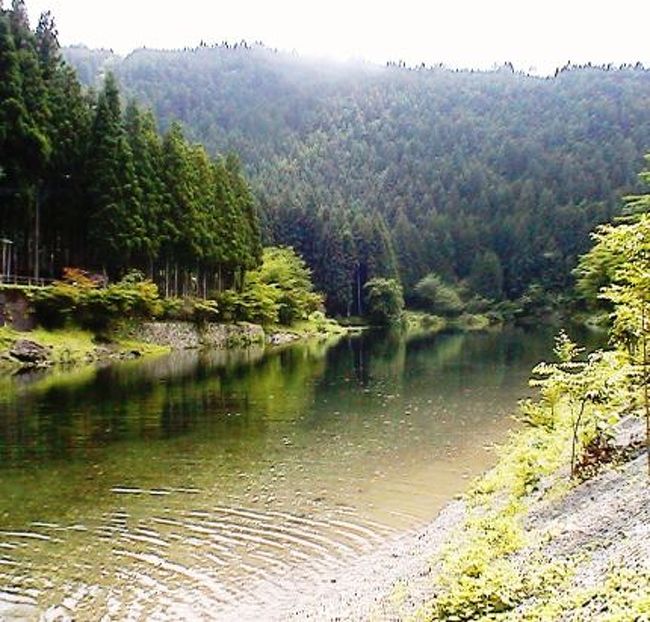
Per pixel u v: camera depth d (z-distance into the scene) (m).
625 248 9.45
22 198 42.94
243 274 63.09
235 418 23.47
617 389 11.06
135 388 30.09
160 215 49.56
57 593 9.89
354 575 10.38
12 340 36.88
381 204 135.50
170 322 50.69
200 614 9.24
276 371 37.66
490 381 33.28
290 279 73.31
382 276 95.94
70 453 18.38
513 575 6.98
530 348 53.66
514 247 114.12
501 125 171.00
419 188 142.00
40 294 40.41
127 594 9.87
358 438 20.34
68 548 11.64
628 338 10.95
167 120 185.00
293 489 15.20
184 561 11.11
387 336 73.06
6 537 12.12
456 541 10.20
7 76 42.16
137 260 49.28
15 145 42.19
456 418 23.55
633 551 6.75
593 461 10.78
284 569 10.79
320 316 79.94
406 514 13.47
